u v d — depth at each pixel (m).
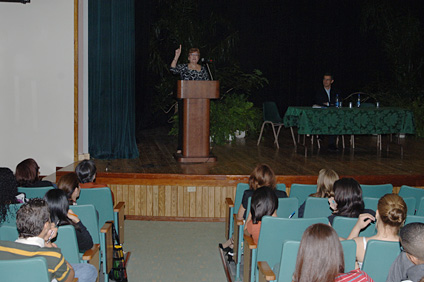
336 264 1.77
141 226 5.21
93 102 6.63
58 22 6.25
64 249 2.68
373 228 3.07
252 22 11.27
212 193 5.46
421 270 1.97
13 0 6.05
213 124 8.34
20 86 6.32
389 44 10.91
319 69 11.59
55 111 6.37
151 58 9.43
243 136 9.23
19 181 3.78
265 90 11.60
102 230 3.28
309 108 6.86
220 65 10.36
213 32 10.26
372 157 6.94
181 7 9.59
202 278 3.72
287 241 2.32
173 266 3.98
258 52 11.40
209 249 4.45
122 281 3.48
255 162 6.32
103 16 6.55
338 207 2.95
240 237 3.52
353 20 11.48
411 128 6.90
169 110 10.04
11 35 6.24
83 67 6.62
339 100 7.22
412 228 2.01
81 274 2.62
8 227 2.52
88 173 3.96
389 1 11.02
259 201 3.02
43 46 6.27
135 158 6.66
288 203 3.41
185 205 5.46
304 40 11.49
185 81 5.92
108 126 6.67
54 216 2.69
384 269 2.37
